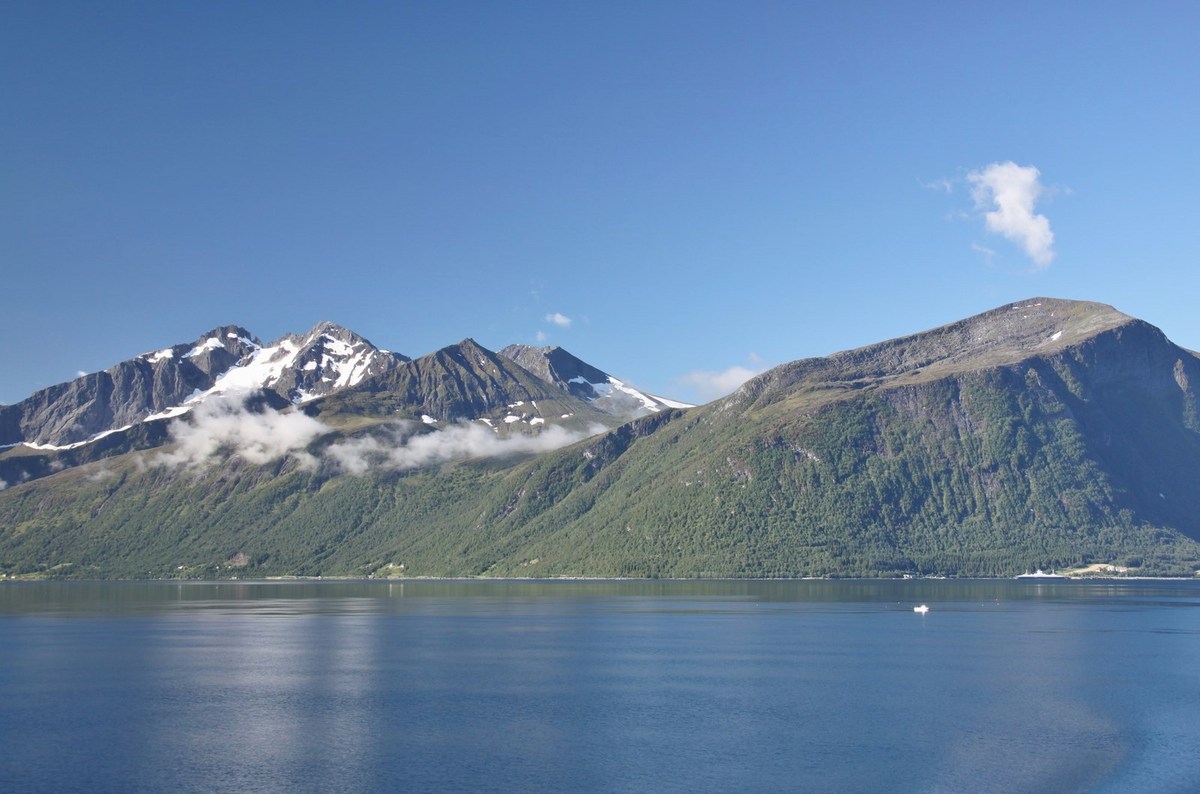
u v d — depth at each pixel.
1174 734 131.38
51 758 122.50
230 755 123.50
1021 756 120.75
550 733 133.88
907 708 148.75
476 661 199.50
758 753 123.00
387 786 111.06
